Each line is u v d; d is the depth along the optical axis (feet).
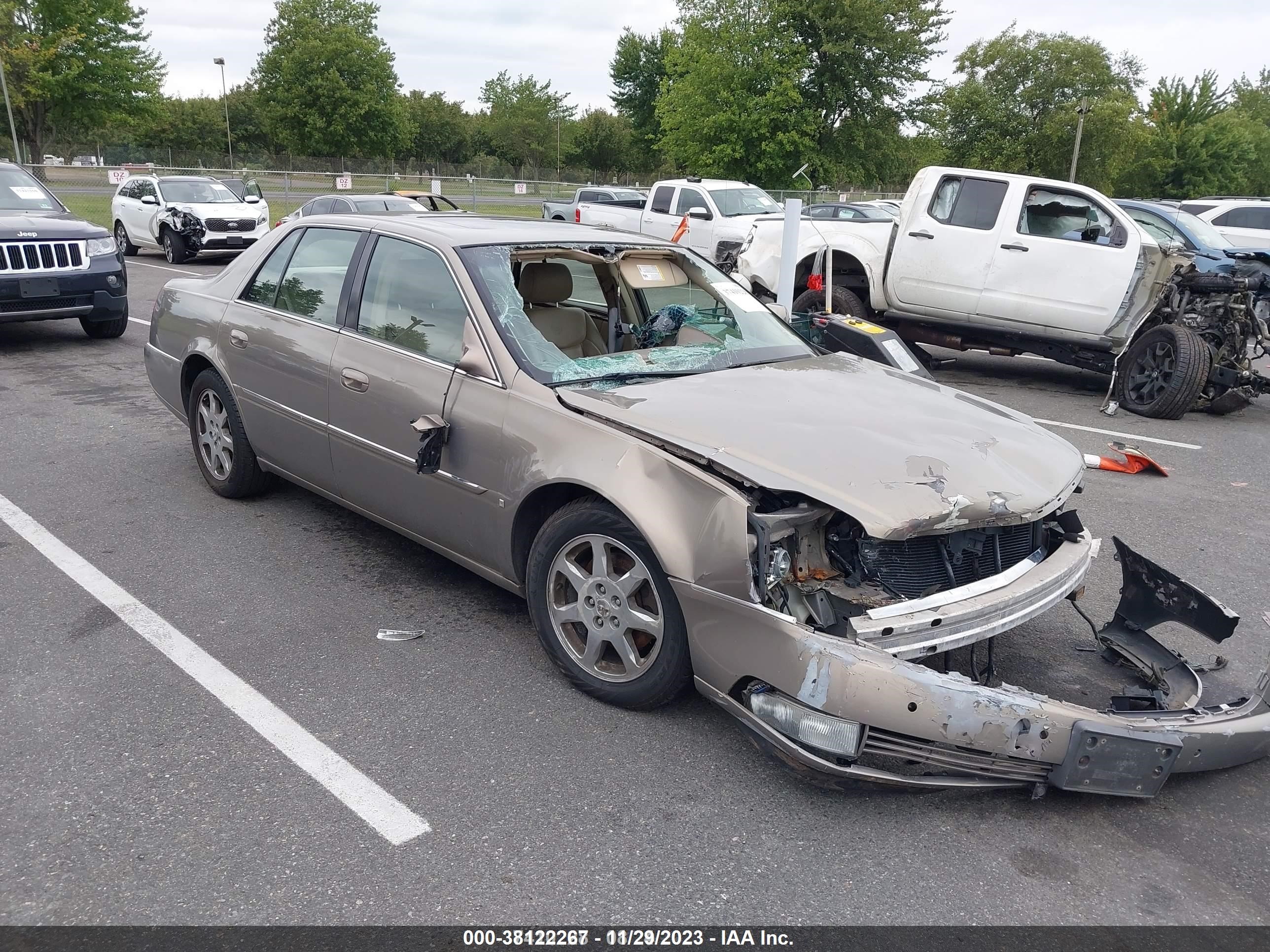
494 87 271.28
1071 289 30.19
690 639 9.91
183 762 9.97
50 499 17.79
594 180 183.83
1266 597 15.37
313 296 14.93
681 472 9.86
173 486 18.61
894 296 33.58
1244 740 9.75
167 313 18.25
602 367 12.13
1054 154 152.97
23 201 33.01
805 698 8.87
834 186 122.42
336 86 177.37
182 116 257.34
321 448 14.55
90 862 8.48
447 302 12.80
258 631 12.90
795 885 8.48
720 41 113.70
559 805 9.45
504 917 8.00
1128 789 9.20
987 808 9.68
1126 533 18.21
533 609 11.60
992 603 9.73
